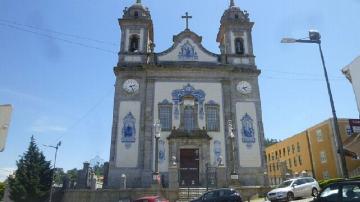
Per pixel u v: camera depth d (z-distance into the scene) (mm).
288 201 22781
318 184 25000
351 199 11484
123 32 37406
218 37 41844
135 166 32000
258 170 32594
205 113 34250
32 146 44188
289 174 32938
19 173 42531
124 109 33844
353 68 16438
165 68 35188
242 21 38531
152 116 33781
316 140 49625
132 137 32906
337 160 44125
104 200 27688
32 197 41531
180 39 36969
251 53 37219
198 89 35062
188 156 33000
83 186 34625
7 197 43750
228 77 35719
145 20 37781
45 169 43500
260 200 26125
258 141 33656
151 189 27172
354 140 18531
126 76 35094
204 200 20531
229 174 31938
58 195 36844
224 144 33281
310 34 18062
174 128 33281
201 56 36594
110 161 32031
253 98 35219
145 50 36688
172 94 34719
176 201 26719
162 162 32219
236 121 34188
